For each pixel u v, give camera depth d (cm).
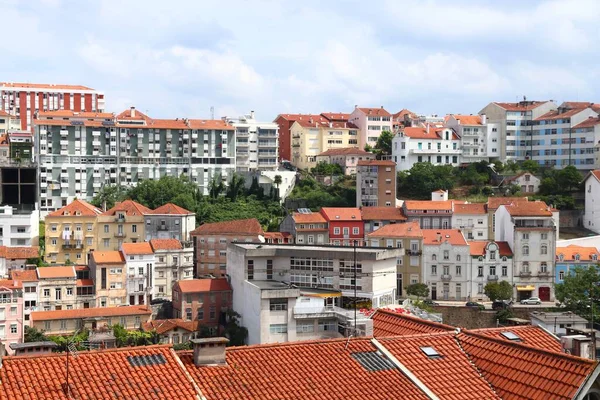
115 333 14000
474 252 17212
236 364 4284
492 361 4519
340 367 4400
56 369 3975
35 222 18800
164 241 17262
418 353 4641
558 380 4094
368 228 19612
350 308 13062
